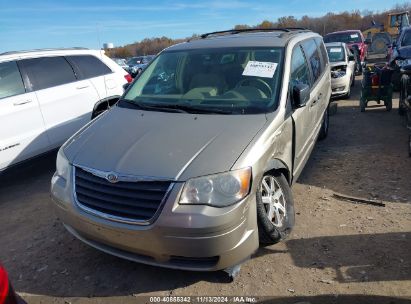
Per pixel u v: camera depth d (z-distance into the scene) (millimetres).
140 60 30406
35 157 5742
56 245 3906
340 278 3135
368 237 3678
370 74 8805
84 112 6340
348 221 3998
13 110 5422
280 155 3602
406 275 3121
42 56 6027
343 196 4562
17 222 4531
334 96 10398
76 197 3184
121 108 4168
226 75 4156
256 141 3189
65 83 6172
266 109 3664
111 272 3398
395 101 9992
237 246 2910
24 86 5664
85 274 3402
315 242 3637
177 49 4770
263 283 3133
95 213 3041
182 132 3363
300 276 3189
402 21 25422
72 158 3367
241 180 2916
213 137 3236
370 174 5219
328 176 5254
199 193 2812
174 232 2775
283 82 3924
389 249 3469
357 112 9000
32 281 3363
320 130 6031
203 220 2746
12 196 5352
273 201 3562
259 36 4730
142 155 3113
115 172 3010
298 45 4758
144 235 2854
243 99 3828
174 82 4332
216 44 4605
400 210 4172
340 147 6457
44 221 4480
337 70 10406
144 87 4441
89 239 3273
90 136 3631
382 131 7238
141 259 3029
